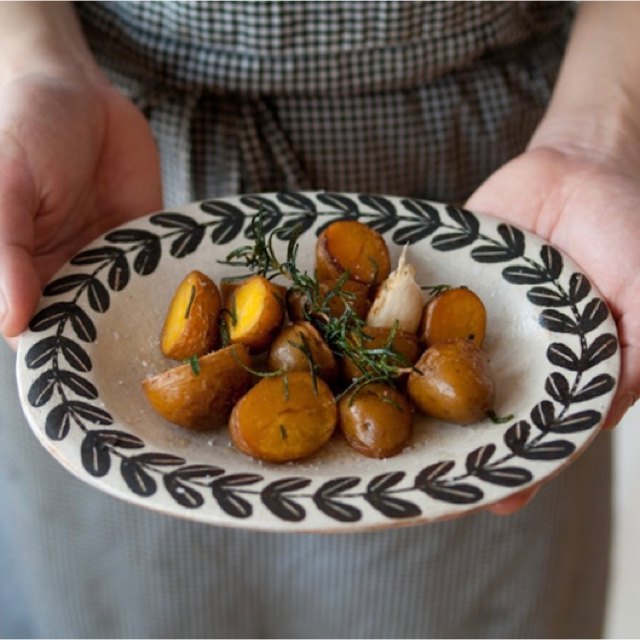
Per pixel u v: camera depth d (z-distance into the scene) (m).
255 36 0.71
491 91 0.77
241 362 0.54
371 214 0.67
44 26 0.72
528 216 0.66
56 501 0.87
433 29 0.72
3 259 0.57
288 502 0.47
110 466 0.49
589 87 0.73
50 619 0.94
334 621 0.92
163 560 0.88
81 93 0.68
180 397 0.53
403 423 0.53
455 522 0.83
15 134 0.63
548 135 0.72
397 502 0.47
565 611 0.92
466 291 0.59
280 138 0.75
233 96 0.75
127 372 0.58
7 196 0.60
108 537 0.88
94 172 0.69
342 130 0.75
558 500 0.83
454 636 0.90
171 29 0.73
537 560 0.86
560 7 0.80
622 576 1.06
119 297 0.61
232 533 0.86
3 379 0.82
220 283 0.62
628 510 1.06
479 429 0.54
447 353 0.54
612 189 0.64
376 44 0.72
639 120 0.72
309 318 0.58
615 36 0.74
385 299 0.59
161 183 0.74
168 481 0.49
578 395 0.53
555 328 0.58
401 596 0.88
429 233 0.65
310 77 0.73
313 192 0.68
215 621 0.93
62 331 0.57
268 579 0.90
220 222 0.66
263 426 0.51
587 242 0.62
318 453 0.53
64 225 0.67
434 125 0.76
